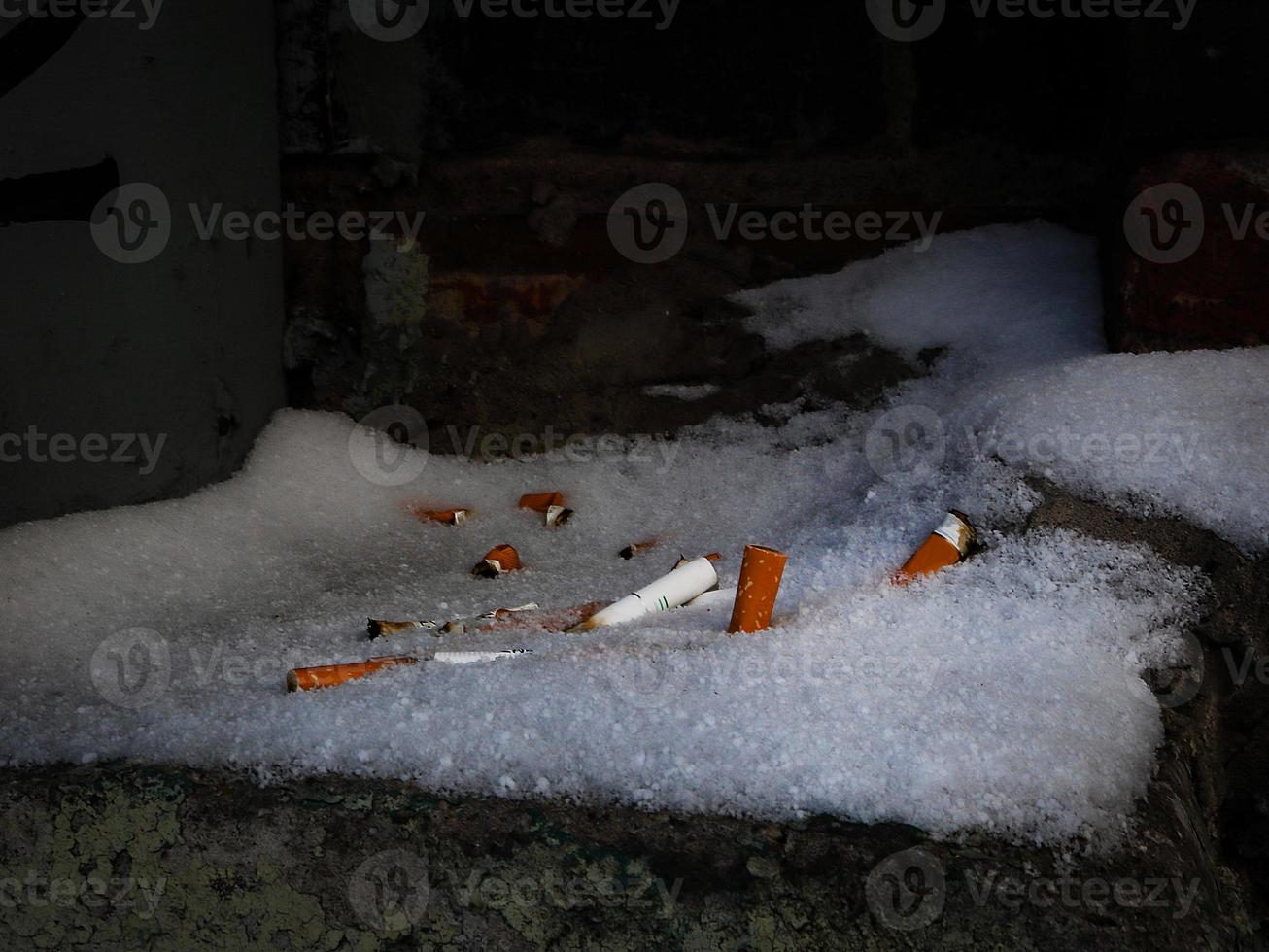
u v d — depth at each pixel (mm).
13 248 378
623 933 287
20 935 298
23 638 367
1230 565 367
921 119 503
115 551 402
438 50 495
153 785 301
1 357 378
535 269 504
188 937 296
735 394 501
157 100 418
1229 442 388
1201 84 423
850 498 440
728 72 500
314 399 514
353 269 506
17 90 375
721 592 396
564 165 500
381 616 402
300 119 500
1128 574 368
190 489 443
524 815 295
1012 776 299
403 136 498
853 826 291
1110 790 302
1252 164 418
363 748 307
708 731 309
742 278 508
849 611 359
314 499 470
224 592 412
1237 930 336
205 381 449
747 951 285
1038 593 365
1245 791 360
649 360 506
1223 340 422
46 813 299
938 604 362
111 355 406
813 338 500
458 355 508
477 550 460
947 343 484
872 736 307
